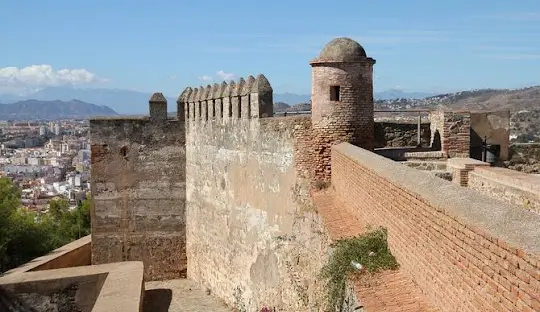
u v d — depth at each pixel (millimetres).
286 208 16047
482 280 5336
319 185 14859
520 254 4629
